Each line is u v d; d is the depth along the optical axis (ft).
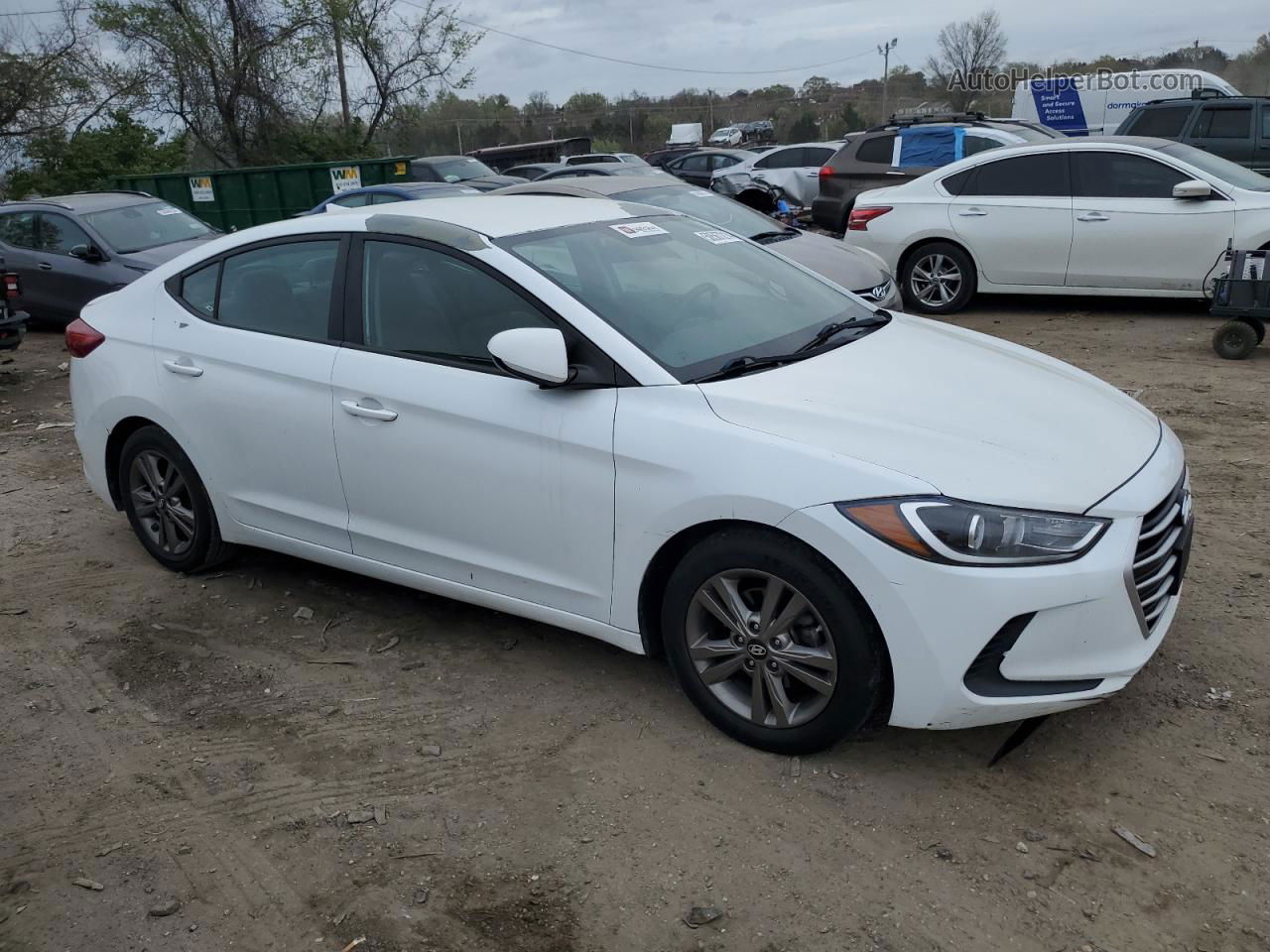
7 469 22.76
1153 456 10.91
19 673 13.74
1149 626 10.44
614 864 9.64
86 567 17.01
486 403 12.01
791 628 10.50
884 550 9.55
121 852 10.17
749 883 9.30
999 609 9.46
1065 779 10.46
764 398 10.82
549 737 11.65
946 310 35.42
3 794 11.18
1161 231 31.22
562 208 14.48
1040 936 8.56
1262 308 26.05
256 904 9.39
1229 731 11.04
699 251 14.40
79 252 38.40
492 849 9.93
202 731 12.19
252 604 15.40
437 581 13.19
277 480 14.33
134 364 15.57
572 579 11.88
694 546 10.93
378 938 8.92
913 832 9.82
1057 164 32.99
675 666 11.50
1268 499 17.12
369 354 13.14
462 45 105.60
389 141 109.81
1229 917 8.66
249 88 96.78
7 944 9.06
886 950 8.49
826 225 46.65
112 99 93.30
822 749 10.69
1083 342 29.81
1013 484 9.70
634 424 11.01
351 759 11.48
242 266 14.79
